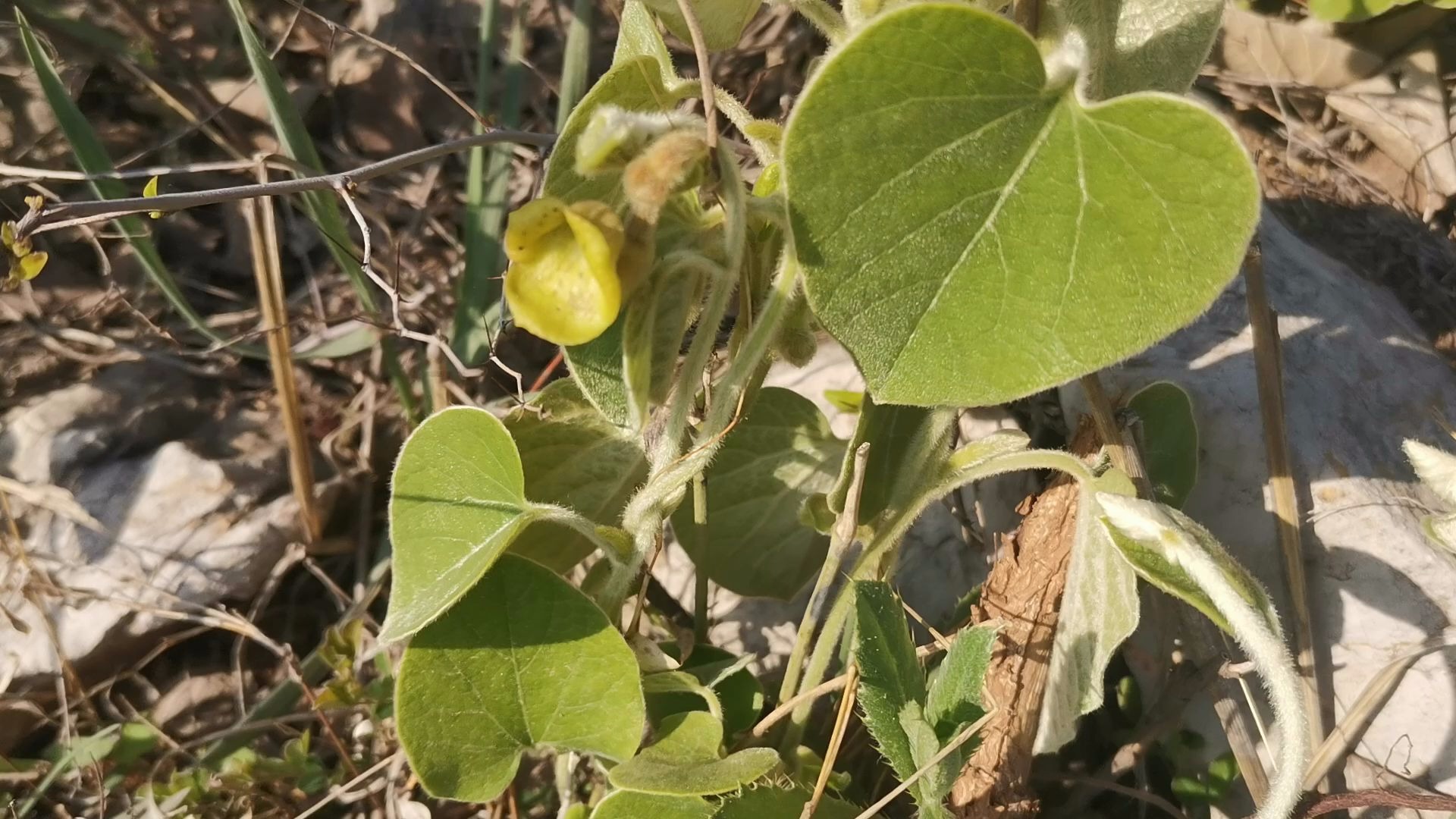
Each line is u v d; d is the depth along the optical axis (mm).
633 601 360
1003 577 295
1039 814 329
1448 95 438
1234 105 466
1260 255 315
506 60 458
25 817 339
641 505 265
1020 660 288
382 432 404
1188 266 209
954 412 278
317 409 405
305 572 387
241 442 393
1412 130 439
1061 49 226
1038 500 295
